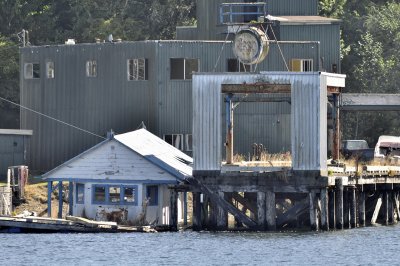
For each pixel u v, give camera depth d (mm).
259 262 197125
